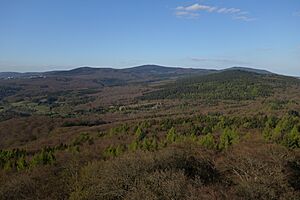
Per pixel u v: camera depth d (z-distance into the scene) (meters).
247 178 28.41
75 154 46.06
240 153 36.84
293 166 32.31
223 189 26.72
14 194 29.36
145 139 57.81
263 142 45.88
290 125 55.66
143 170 26.89
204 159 34.12
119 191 24.48
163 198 22.20
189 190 23.20
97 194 25.16
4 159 53.38
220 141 51.38
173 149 33.91
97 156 45.41
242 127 66.56
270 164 31.47
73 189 28.03
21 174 36.34
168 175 24.31
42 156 45.66
